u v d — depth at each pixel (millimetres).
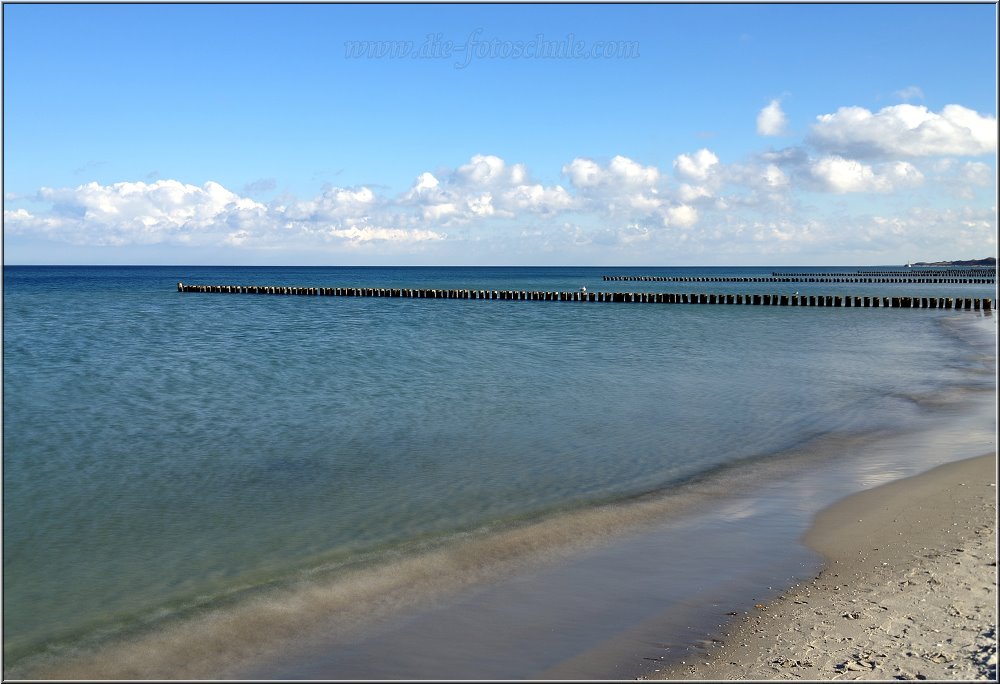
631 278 157875
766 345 35531
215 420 17922
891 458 13820
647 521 10703
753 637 6938
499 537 10180
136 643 7398
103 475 13359
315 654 7074
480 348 33781
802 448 14992
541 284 144625
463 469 13688
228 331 42688
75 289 104500
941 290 108562
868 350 33438
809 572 8500
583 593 8219
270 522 10977
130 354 31234
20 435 16328
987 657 5984
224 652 7176
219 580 8938
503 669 6645
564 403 20094
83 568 9352
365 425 17375
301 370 26469
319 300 78250
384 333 41688
